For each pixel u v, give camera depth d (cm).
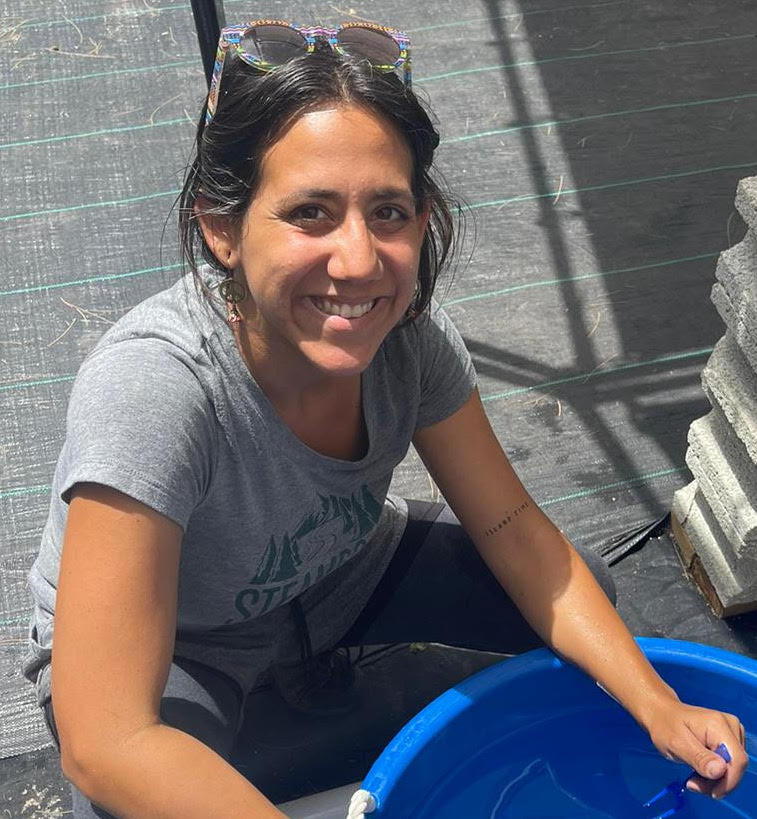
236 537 123
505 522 139
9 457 209
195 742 108
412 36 329
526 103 307
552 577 137
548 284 251
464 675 176
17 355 229
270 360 113
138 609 106
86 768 105
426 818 133
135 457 106
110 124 291
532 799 138
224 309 114
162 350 111
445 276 250
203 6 158
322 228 103
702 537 184
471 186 279
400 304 110
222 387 112
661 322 242
